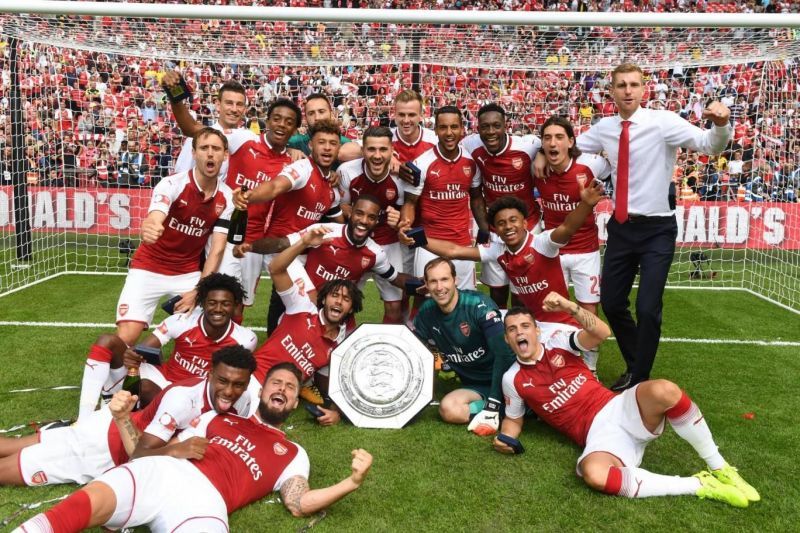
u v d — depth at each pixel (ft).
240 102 17.75
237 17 18.08
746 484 10.65
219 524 8.75
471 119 35.65
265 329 20.98
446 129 17.02
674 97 36.42
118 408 9.75
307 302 13.99
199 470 9.43
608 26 17.83
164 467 8.94
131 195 33.47
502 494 10.77
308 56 27.50
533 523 9.92
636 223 15.26
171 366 13.07
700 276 30.30
